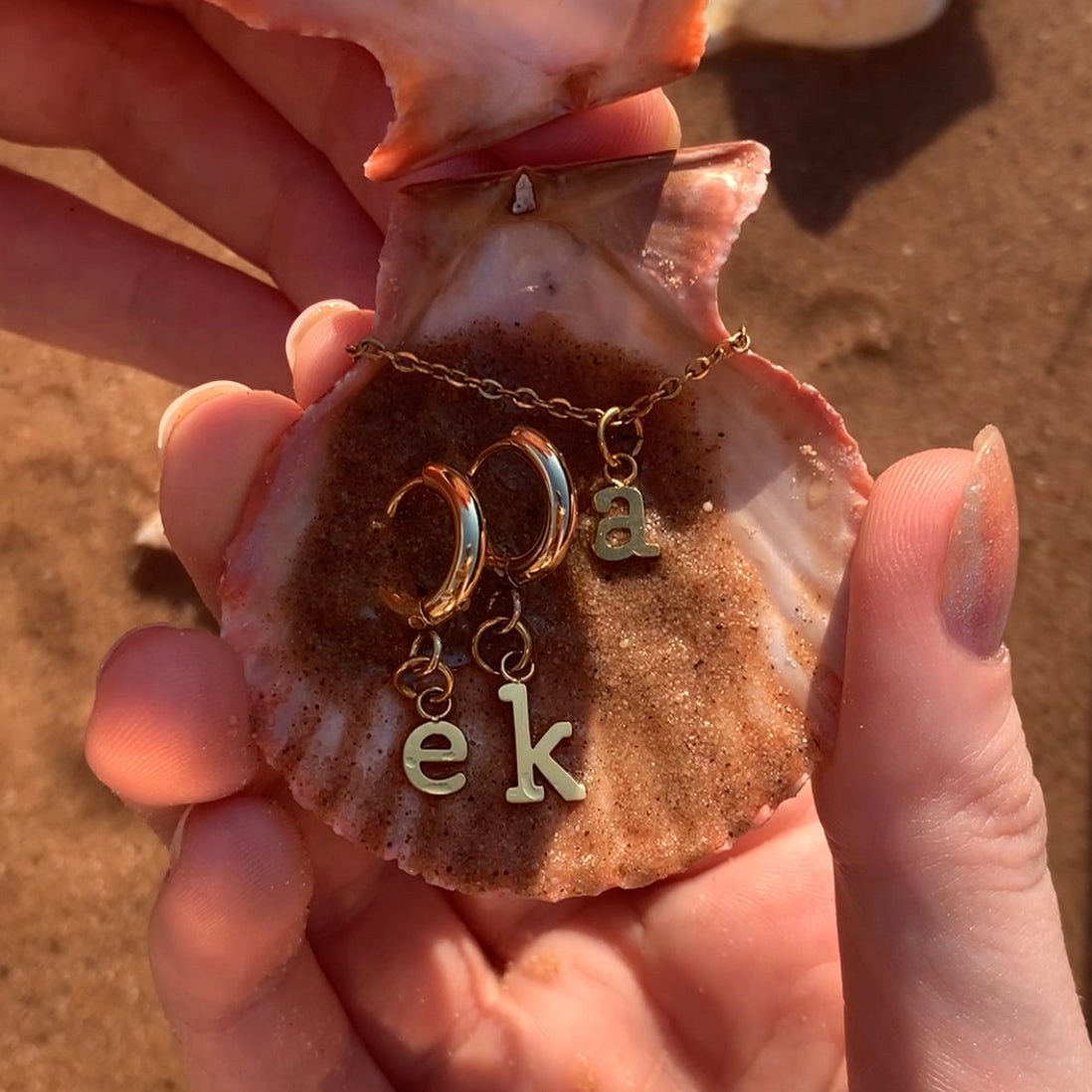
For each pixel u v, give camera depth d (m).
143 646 0.10
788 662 0.11
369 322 0.11
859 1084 0.11
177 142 0.16
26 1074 0.19
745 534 0.11
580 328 0.11
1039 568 0.21
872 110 0.23
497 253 0.11
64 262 0.17
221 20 0.15
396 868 0.13
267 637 0.11
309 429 0.11
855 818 0.11
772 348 0.22
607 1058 0.13
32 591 0.21
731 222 0.11
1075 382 0.21
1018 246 0.22
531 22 0.10
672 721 0.11
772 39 0.23
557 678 0.11
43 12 0.16
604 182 0.11
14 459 0.21
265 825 0.10
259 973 0.11
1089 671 0.21
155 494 0.21
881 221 0.22
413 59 0.10
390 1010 0.13
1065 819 0.20
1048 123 0.22
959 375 0.22
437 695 0.11
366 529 0.11
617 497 0.11
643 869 0.11
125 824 0.20
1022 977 0.10
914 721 0.10
